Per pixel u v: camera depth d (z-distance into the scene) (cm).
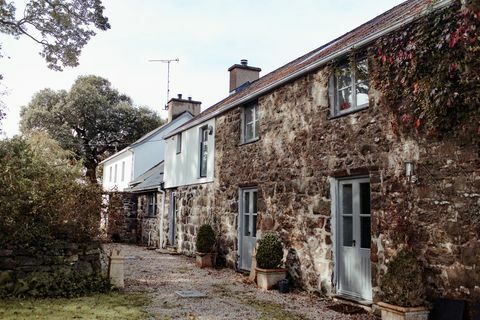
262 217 982
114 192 894
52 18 1086
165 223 1705
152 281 922
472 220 510
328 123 785
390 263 574
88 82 3588
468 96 510
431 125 553
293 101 899
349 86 764
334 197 764
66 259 757
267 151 987
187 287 859
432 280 554
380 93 663
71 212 773
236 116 1163
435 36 556
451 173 539
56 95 3453
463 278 516
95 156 3462
